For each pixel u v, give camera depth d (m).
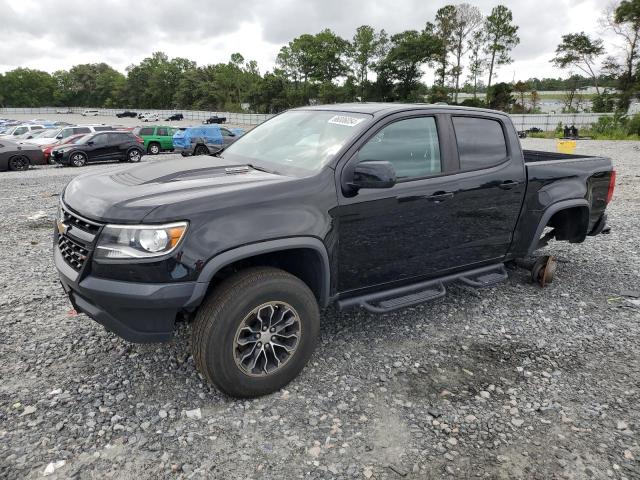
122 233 2.63
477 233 4.14
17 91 154.12
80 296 2.92
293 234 2.97
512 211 4.37
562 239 5.30
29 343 3.72
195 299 2.71
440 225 3.84
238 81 122.75
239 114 81.38
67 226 2.96
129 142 20.41
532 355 3.72
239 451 2.61
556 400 3.15
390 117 3.57
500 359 3.65
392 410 3.00
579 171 4.86
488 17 92.62
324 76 107.31
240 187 2.92
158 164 3.71
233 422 2.85
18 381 3.21
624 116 41.38
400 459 2.58
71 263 2.95
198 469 2.47
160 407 2.97
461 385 3.29
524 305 4.67
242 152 4.02
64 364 3.43
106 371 3.35
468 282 4.17
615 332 4.14
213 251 2.71
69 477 2.39
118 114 97.38
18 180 13.48
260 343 2.99
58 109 118.62
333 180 3.23
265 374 3.04
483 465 2.56
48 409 2.91
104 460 2.52
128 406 2.97
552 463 2.58
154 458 2.54
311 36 108.62
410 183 3.60
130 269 2.63
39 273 5.37
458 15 93.38
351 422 2.88
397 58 90.31
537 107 82.19
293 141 3.77
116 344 3.73
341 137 3.46
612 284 5.29
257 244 2.85
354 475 2.46
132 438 2.69
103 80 156.50
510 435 2.80
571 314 4.49
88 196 2.96
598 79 81.31
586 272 5.68
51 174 15.43
